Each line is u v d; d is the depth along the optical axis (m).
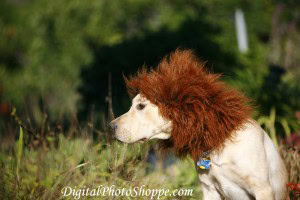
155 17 20.84
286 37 18.94
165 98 6.32
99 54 16.33
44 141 8.44
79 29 21.27
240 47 16.38
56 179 7.59
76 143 8.65
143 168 7.86
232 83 11.68
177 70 6.46
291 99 12.19
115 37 18.83
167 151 6.91
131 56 15.51
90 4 21.25
